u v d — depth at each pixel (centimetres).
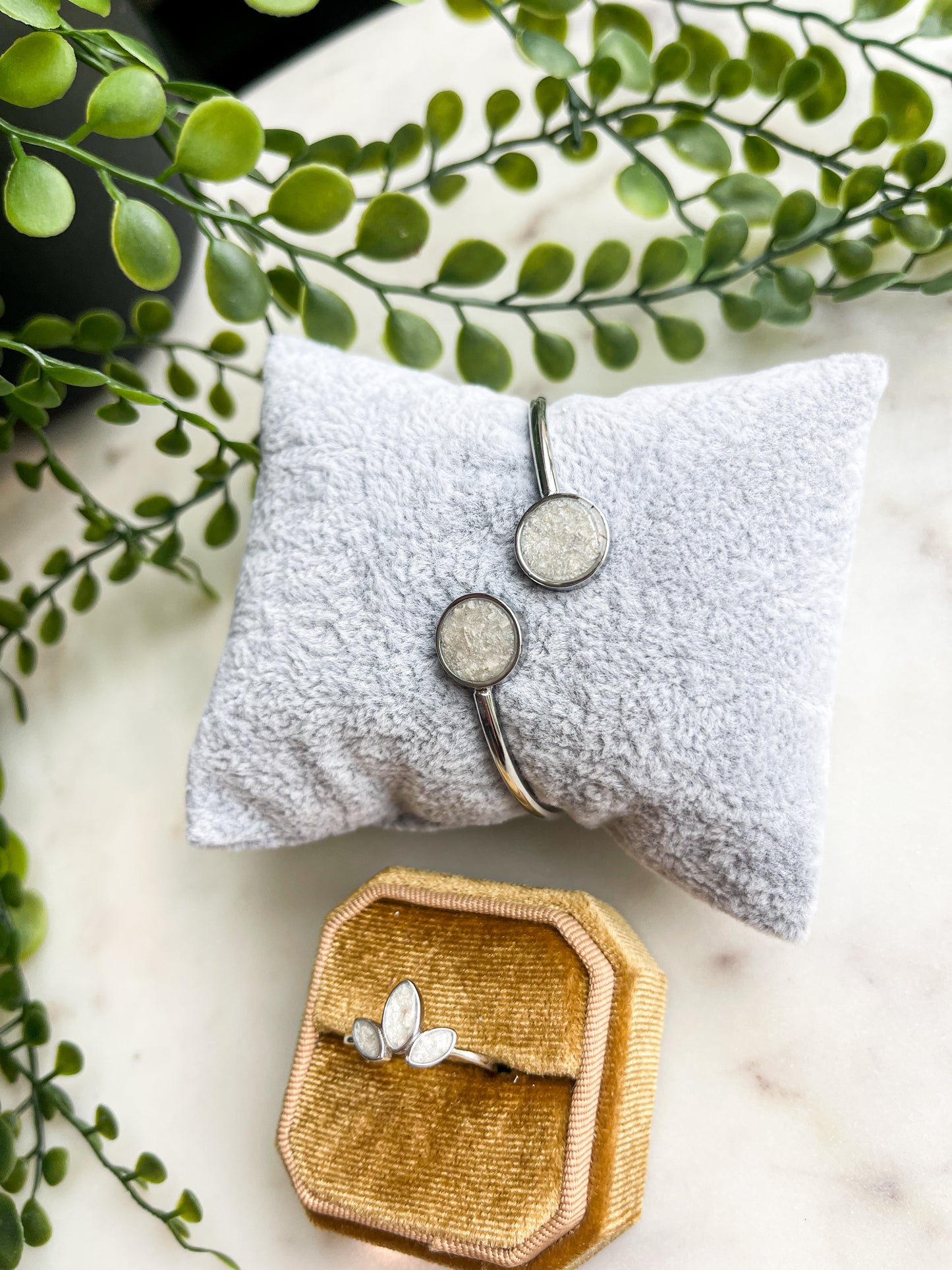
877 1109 22
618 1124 20
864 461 21
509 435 21
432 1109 21
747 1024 23
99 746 26
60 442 27
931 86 24
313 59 28
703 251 23
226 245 20
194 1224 24
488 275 23
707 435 20
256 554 21
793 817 20
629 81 22
